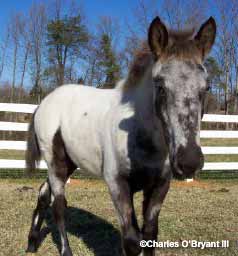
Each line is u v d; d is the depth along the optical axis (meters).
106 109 3.65
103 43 24.98
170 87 2.62
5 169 9.91
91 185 8.46
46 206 4.57
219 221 5.64
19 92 29.56
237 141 17.77
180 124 2.56
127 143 3.23
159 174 3.30
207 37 2.87
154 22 2.79
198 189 8.23
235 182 9.27
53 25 29.56
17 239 4.77
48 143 4.33
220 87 22.50
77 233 5.07
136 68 3.34
